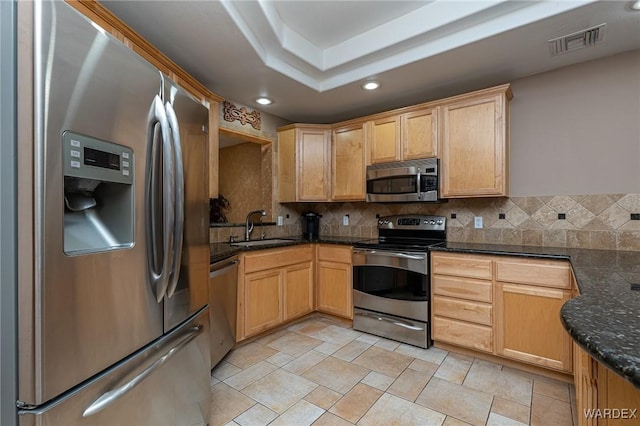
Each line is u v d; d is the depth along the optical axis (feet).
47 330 2.57
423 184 9.46
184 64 7.91
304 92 9.89
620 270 4.83
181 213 4.20
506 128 8.48
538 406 6.04
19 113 2.48
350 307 10.35
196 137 5.03
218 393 6.55
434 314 8.59
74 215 3.19
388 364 7.79
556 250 7.64
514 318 7.34
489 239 9.38
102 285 3.11
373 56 8.31
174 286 4.14
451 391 6.59
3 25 2.53
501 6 6.38
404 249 8.98
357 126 11.17
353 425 5.56
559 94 8.32
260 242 11.12
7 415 2.55
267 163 12.31
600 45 7.20
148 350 3.78
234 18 6.13
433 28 7.11
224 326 7.77
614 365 1.84
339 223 12.85
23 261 2.49
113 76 3.22
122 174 3.34
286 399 6.34
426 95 10.24
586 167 7.98
